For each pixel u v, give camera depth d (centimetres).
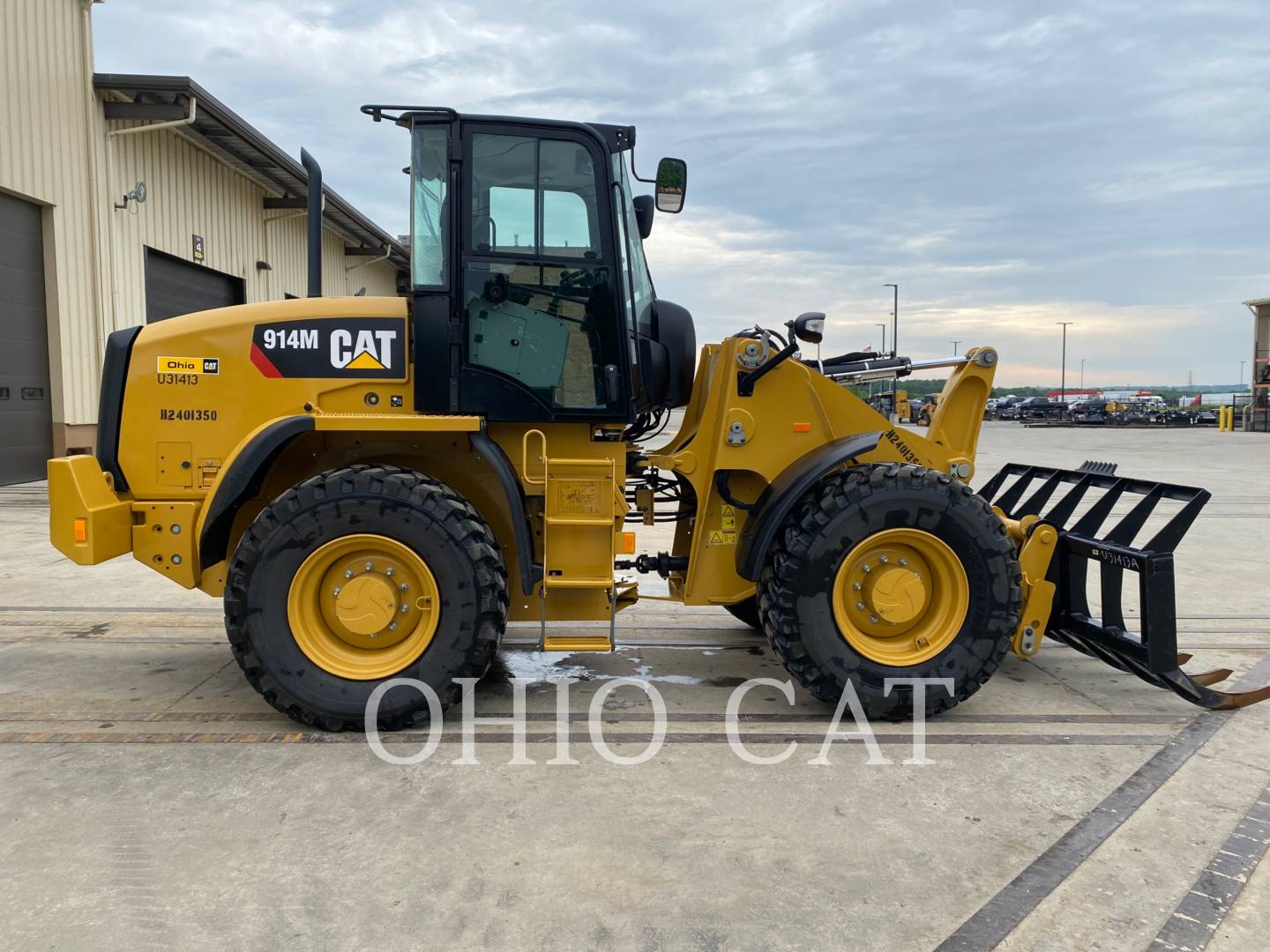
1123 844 274
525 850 265
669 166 398
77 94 1160
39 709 381
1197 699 382
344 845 266
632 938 223
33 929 223
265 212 1648
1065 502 466
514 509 356
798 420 402
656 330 448
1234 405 3566
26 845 264
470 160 366
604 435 393
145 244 1295
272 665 343
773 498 378
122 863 255
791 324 398
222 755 333
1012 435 3088
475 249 370
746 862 259
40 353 1140
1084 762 335
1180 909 239
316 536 342
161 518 376
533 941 221
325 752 336
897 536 370
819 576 365
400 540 345
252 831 274
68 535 358
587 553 368
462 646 350
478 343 372
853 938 224
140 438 378
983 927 230
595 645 372
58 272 1142
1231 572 696
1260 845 273
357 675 350
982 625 371
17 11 1063
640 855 262
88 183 1185
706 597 411
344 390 378
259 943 219
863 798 303
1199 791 311
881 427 413
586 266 377
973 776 322
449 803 294
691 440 420
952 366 433
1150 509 414
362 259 1912
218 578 389
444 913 232
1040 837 277
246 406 378
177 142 1363
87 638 488
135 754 333
